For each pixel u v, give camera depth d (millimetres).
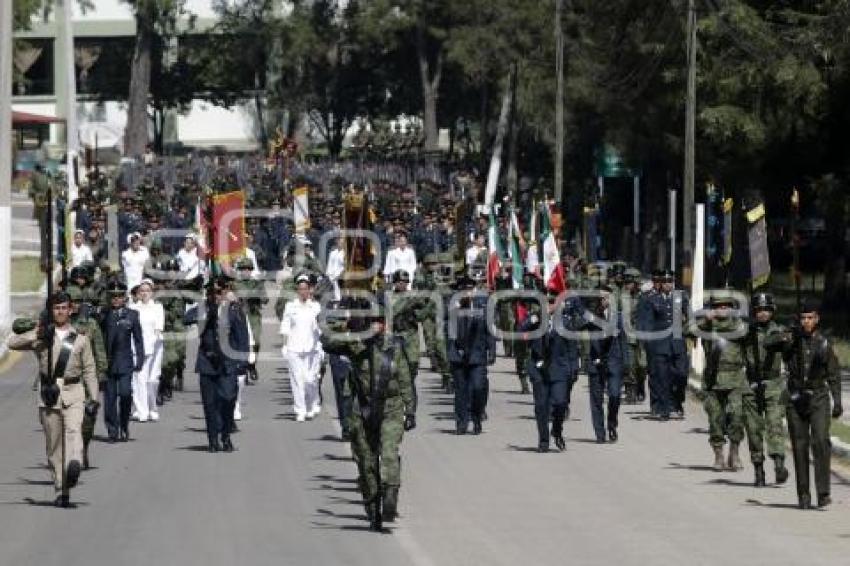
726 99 116500
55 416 45844
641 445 60406
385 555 39125
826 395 46875
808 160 121312
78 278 61938
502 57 183500
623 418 68625
